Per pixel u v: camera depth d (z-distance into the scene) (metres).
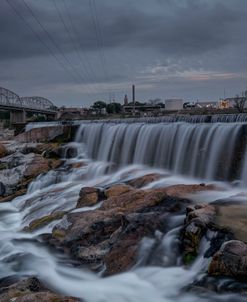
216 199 17.69
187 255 13.23
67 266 14.80
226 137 24.61
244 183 22.16
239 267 11.21
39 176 29.91
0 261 15.85
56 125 44.12
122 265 13.91
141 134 31.92
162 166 29.17
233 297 10.86
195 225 13.52
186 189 19.53
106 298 12.29
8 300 11.15
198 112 64.62
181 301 11.45
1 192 29.92
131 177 26.98
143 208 17.31
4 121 137.75
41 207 22.78
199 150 26.36
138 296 12.16
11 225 21.47
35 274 14.39
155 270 13.28
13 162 33.84
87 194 21.44
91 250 15.28
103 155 35.34
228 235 12.63
